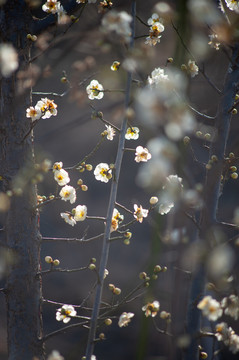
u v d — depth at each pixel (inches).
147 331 70.9
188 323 74.1
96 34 68.7
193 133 76.1
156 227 70.9
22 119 76.9
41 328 77.6
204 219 73.0
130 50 68.7
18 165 76.9
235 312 69.2
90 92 73.8
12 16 76.7
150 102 62.5
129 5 83.4
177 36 72.7
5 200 73.9
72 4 79.3
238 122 106.8
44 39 76.0
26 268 76.9
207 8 65.4
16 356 76.9
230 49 78.0
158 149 62.9
